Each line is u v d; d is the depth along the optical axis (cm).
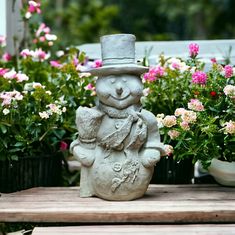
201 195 306
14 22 445
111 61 289
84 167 300
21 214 272
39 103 328
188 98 334
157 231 263
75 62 376
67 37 881
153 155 288
